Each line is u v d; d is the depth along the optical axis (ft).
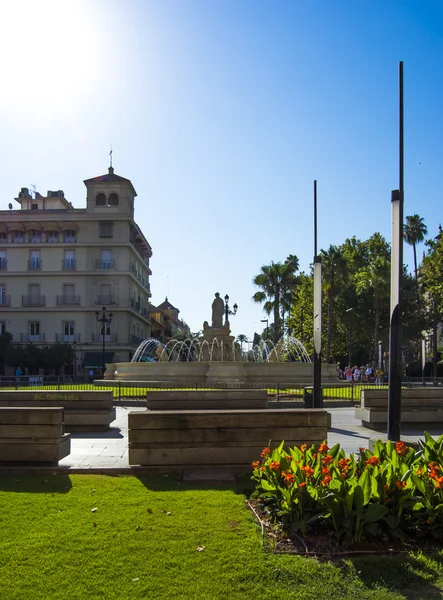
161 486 22.03
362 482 16.03
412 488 16.66
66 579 13.48
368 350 197.36
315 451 20.25
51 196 212.64
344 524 15.93
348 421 49.19
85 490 21.40
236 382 79.87
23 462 25.40
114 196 192.85
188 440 24.49
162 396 45.42
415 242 219.20
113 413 43.16
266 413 24.77
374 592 13.23
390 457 19.16
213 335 107.34
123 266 187.11
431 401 43.57
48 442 25.39
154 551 15.21
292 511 16.78
